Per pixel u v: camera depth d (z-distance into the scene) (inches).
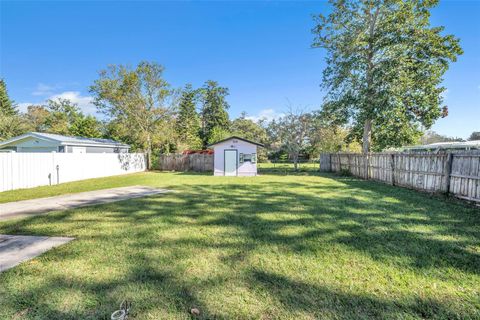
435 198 265.1
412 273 98.7
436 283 91.0
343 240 136.8
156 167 832.9
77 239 141.1
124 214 201.5
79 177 511.5
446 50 490.0
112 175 627.2
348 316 72.7
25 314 73.8
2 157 348.2
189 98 1296.8
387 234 145.8
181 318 72.0
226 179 504.4
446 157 269.9
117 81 699.4
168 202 252.1
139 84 729.6
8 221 181.0
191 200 262.4
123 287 88.6
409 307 77.1
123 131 794.8
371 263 108.0
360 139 705.0
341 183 420.5
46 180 421.1
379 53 542.0
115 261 110.5
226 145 651.5
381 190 331.6
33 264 107.7
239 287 88.7
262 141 1003.3
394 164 387.5
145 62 732.0
